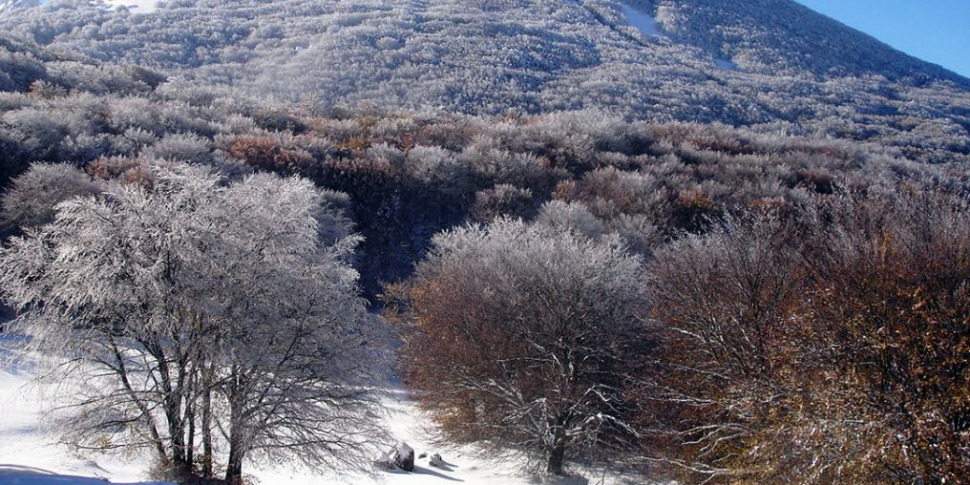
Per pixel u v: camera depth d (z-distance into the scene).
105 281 11.70
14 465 11.30
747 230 18.75
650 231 30.73
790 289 14.88
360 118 50.94
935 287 11.05
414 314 21.88
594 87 72.62
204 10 103.50
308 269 13.43
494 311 18.92
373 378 14.35
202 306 11.98
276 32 91.31
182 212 12.35
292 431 13.17
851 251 12.88
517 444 18.42
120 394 12.31
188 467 12.46
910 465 9.07
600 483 16.66
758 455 11.41
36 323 12.02
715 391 14.89
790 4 137.38
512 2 117.75
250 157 35.38
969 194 20.70
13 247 12.70
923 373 9.82
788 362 11.98
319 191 31.92
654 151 46.97
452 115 55.41
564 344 17.45
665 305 18.55
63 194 25.98
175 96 50.22
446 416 19.89
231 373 12.61
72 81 48.34
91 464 13.51
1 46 49.12
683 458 15.09
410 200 37.03
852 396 10.02
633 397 16.45
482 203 35.25
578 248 19.30
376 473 15.12
